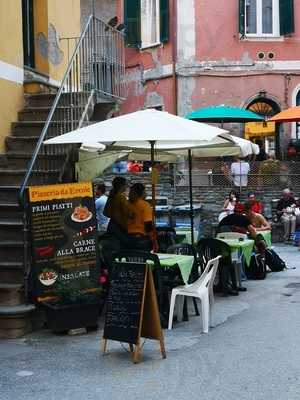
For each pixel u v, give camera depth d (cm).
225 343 755
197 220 1625
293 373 632
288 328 827
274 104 2452
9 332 781
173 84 2444
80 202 818
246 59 2425
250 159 2164
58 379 627
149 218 1028
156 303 691
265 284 1195
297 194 1975
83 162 1146
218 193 1970
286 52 2439
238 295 1080
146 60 2555
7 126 1114
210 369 649
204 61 2422
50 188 805
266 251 1336
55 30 1310
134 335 678
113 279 704
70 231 809
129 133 864
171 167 2028
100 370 653
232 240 1146
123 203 1048
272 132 2431
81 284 805
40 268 795
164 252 1107
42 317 834
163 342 693
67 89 1262
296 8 2431
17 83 1153
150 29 2577
